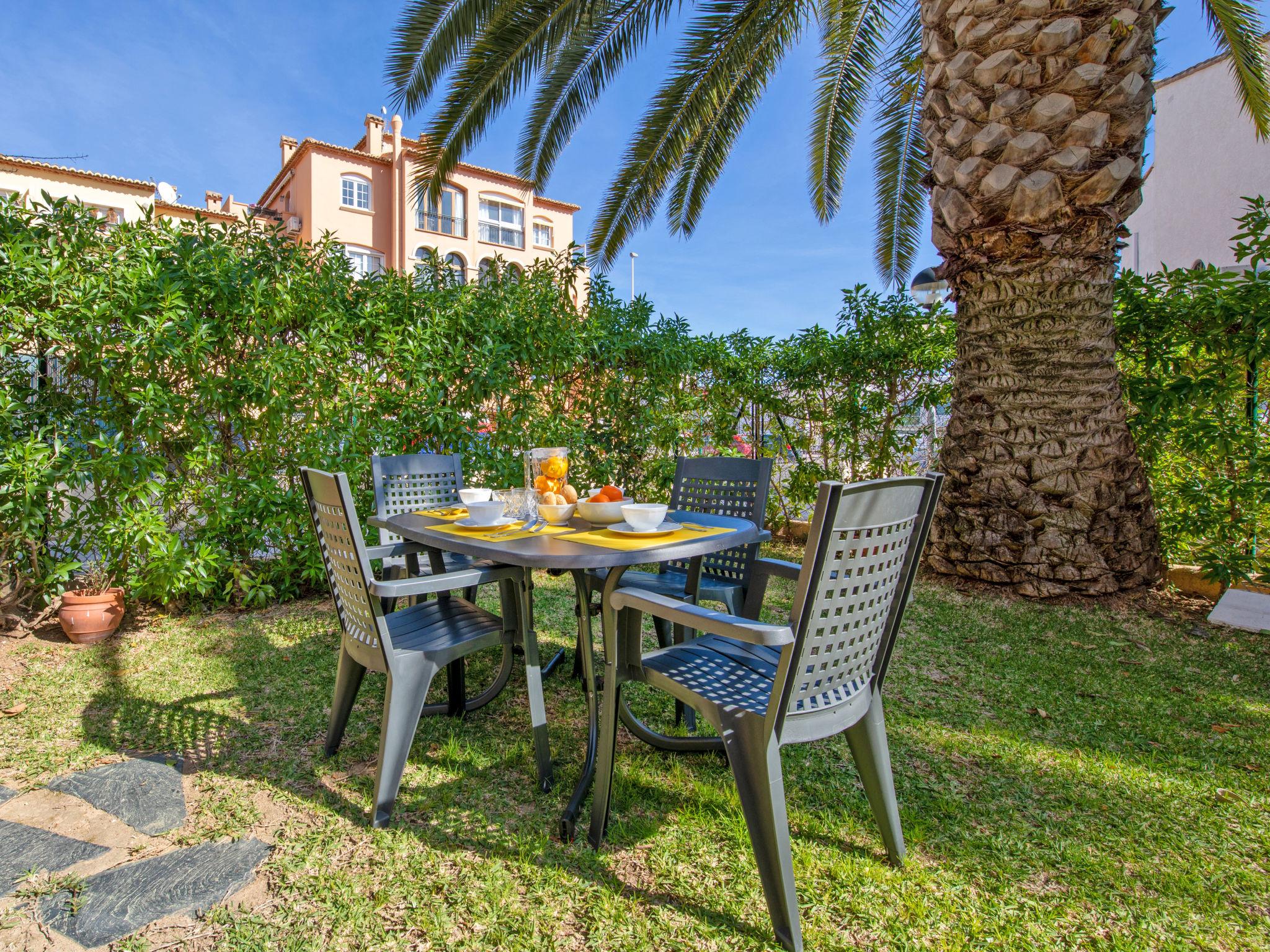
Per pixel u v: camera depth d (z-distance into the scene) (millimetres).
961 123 3746
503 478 4527
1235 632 3357
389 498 3299
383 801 1820
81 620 3221
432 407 4203
